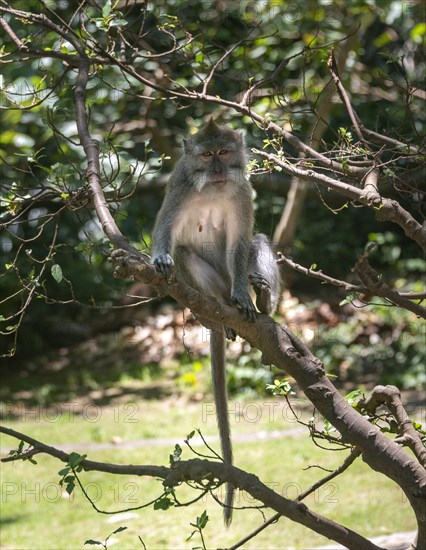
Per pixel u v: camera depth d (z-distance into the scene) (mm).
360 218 25141
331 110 16156
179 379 20500
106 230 6449
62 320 24500
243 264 9133
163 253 8812
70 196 7312
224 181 8898
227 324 6492
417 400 17031
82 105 7578
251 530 10938
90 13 11156
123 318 24812
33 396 20219
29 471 14172
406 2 16219
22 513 12195
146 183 20781
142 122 17875
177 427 16531
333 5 16781
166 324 23906
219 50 12734
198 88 11828
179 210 9117
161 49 13055
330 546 10070
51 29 7809
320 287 23969
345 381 19391
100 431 16359
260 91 13477
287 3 16406
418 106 16797
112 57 7707
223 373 9352
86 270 23938
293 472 12930
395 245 24719
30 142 15531
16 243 21375
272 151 11406
